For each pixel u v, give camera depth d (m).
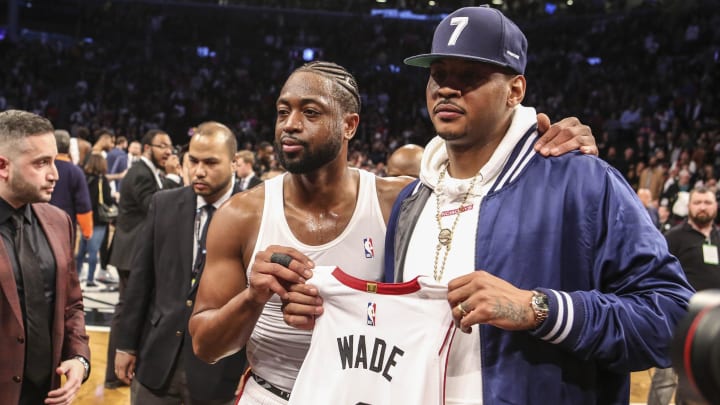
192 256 2.91
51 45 23.12
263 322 1.94
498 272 1.56
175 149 6.51
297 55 25.09
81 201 5.68
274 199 1.93
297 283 1.65
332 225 1.92
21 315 2.33
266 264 1.64
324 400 1.62
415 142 19.28
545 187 1.59
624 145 16.61
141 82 22.44
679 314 1.44
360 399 1.61
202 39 25.19
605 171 1.58
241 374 2.83
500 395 1.50
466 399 1.56
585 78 21.08
